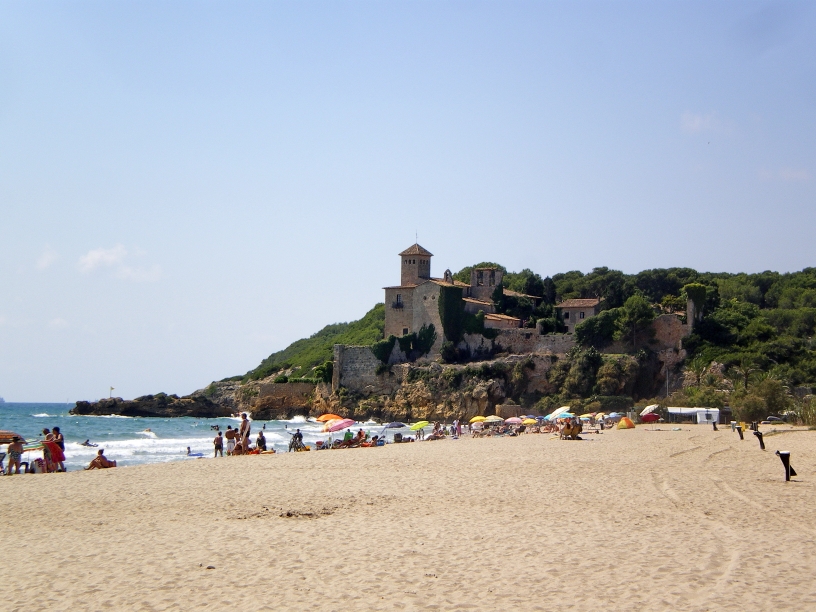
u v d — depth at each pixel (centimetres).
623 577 1973
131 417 16300
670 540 2389
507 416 12838
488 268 15488
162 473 4472
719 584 1897
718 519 2745
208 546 2386
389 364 14262
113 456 7450
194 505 3219
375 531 2591
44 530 2698
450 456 5494
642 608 1733
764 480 3812
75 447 8431
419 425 8238
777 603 1748
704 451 5525
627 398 12450
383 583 1953
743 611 1700
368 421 13838
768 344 12875
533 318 15225
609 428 9738
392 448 6750
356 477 4144
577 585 1909
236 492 3591
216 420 15375
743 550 2245
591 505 3072
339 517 2886
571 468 4447
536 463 4788
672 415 11012
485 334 14175
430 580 1975
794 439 6662
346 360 14625
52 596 1872
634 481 3797
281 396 15325
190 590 1909
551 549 2288
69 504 3275
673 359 13162
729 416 10550
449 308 14188
